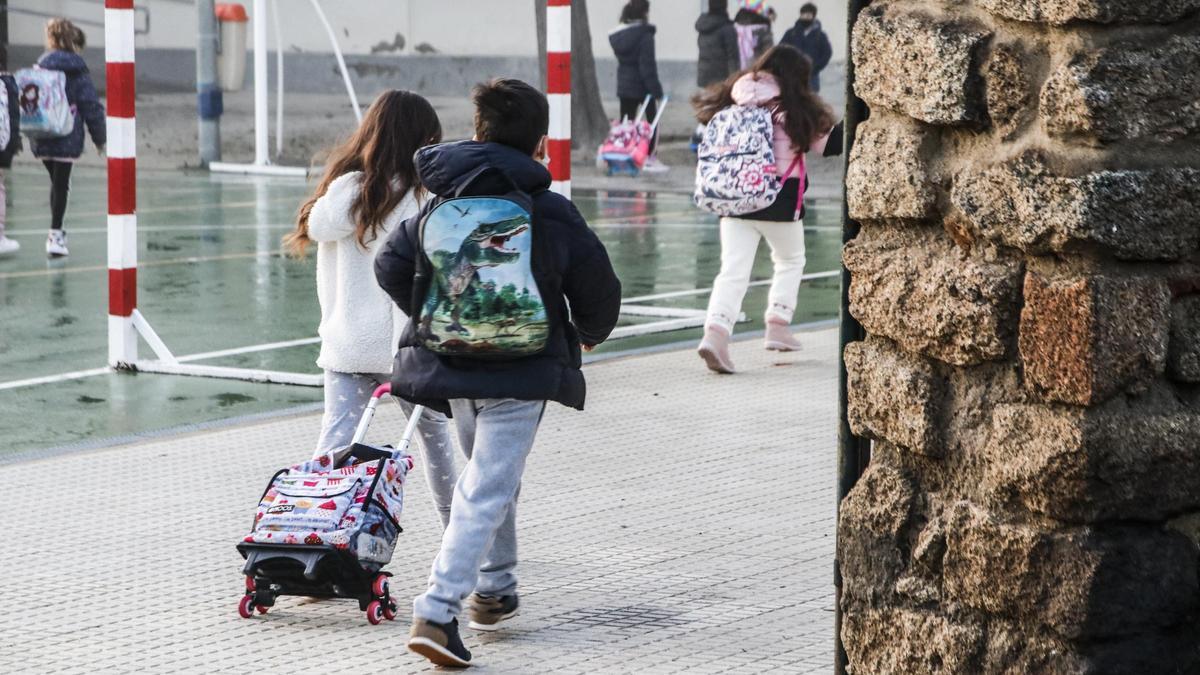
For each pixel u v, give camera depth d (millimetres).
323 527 5559
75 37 15398
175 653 5410
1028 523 3580
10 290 13648
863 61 3904
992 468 3629
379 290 5949
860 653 4047
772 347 11000
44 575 6270
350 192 5848
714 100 10281
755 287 14516
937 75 3672
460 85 37312
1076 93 3383
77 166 24844
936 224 3822
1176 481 3498
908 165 3801
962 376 3754
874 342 3996
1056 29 3467
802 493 7504
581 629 5617
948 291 3695
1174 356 3484
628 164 23984
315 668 5270
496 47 37094
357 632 5648
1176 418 3486
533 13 36781
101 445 8461
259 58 24344
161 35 38375
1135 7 3377
